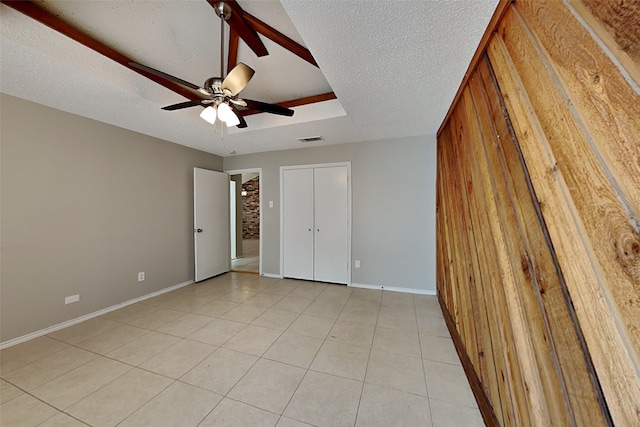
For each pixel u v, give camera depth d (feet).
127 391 5.31
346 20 4.34
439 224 10.30
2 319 6.99
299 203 13.64
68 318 8.36
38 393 5.23
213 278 14.07
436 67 5.73
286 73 7.62
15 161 7.25
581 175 2.31
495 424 4.15
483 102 4.90
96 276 9.15
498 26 4.15
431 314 9.17
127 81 6.93
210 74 7.51
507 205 3.88
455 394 5.27
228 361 6.37
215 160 14.80
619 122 1.92
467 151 6.04
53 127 8.02
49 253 7.93
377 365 6.22
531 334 3.18
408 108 8.04
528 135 3.26
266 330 8.00
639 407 1.73
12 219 7.20
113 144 9.68
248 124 10.36
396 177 11.69
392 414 4.76
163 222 11.69
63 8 4.99
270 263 14.42
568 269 2.49
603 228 2.06
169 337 7.55
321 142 12.34
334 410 4.85
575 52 2.40
